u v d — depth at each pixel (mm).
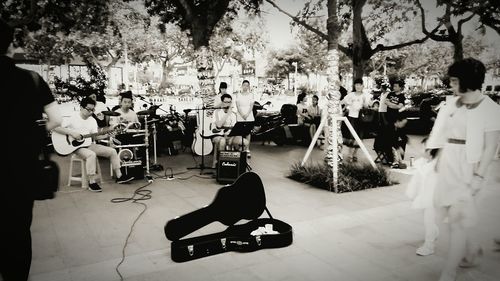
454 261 2545
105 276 2826
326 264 2994
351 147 7445
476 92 2461
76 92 10055
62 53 10094
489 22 11875
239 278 2771
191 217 3334
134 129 6121
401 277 2764
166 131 8430
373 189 5395
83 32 10023
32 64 9953
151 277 2801
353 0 11141
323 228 3814
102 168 7246
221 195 3471
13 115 2178
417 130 11461
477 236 3441
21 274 2277
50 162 2465
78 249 3375
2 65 2172
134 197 5172
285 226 3604
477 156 2439
